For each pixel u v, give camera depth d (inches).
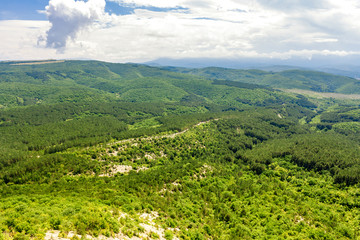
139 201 3166.8
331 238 2883.9
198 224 3046.3
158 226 2578.7
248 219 3430.1
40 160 4995.1
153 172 5083.7
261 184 5044.3
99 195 3201.3
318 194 4303.6
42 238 1676.9
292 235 2960.1
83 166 4948.3
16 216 2039.9
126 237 2038.6
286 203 3882.9
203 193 4178.2
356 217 3454.7
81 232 1866.4
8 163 5634.8
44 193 3368.6
